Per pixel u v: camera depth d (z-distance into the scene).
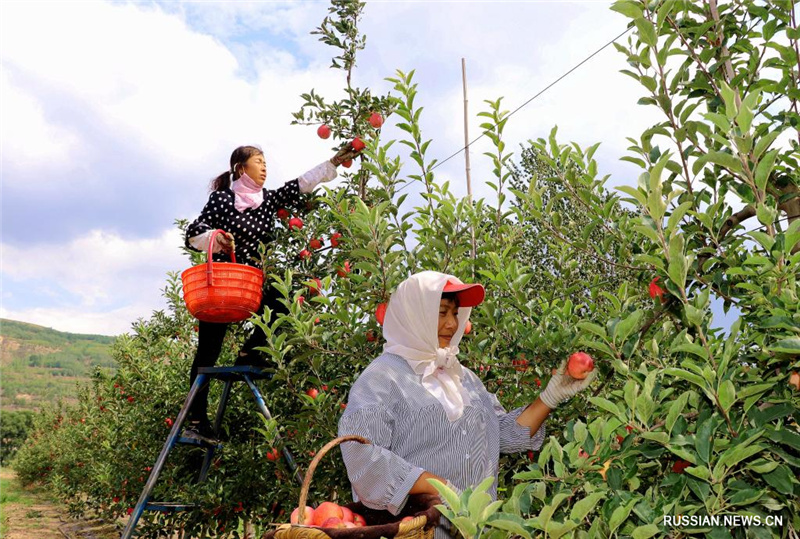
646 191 2.09
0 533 13.82
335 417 3.96
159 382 7.96
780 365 1.99
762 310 2.12
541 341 2.98
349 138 5.05
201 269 3.98
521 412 2.71
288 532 1.81
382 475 2.10
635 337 2.24
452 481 2.28
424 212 4.19
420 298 2.41
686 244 2.32
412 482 2.08
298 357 3.93
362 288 3.41
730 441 1.87
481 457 2.39
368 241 3.41
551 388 2.63
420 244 4.14
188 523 5.48
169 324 8.27
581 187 3.10
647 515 1.78
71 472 14.68
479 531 1.68
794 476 1.93
